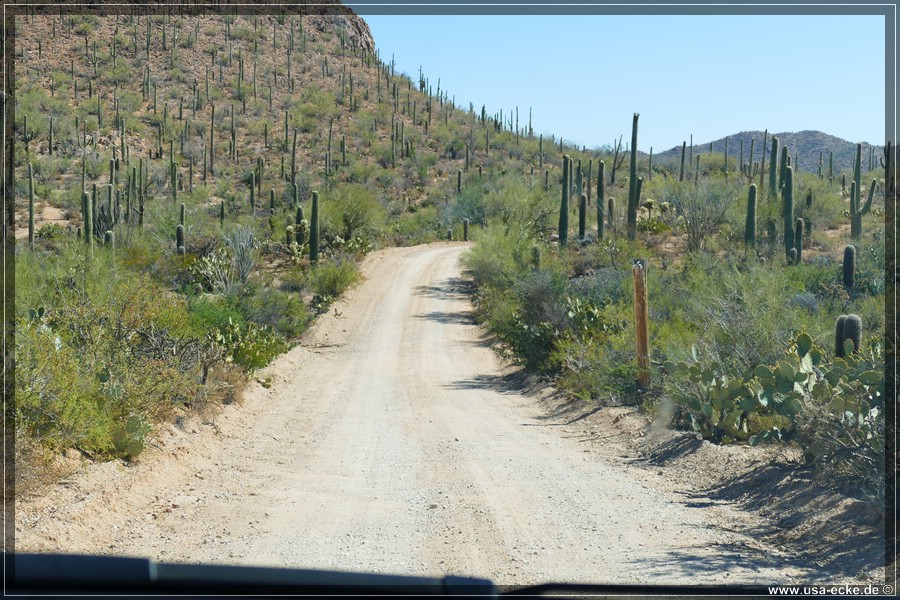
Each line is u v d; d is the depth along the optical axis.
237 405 16.23
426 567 6.77
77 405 9.57
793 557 7.14
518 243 39.38
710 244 38.22
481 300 39.06
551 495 9.70
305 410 17.66
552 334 22.75
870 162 72.56
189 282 30.62
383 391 21.16
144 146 92.88
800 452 10.34
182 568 3.18
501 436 14.28
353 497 9.66
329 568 6.69
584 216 46.44
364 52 160.25
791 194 35.44
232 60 136.38
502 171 102.12
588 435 14.27
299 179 71.62
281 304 32.62
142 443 10.08
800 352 11.53
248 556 7.10
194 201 58.25
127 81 116.56
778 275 17.36
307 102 126.12
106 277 14.78
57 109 93.19
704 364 13.79
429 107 137.38
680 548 7.43
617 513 8.82
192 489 9.94
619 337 18.66
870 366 9.77
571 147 129.50
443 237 71.75
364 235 57.75
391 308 41.12
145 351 13.61
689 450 11.65
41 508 7.75
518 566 6.82
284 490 10.05
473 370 26.11
